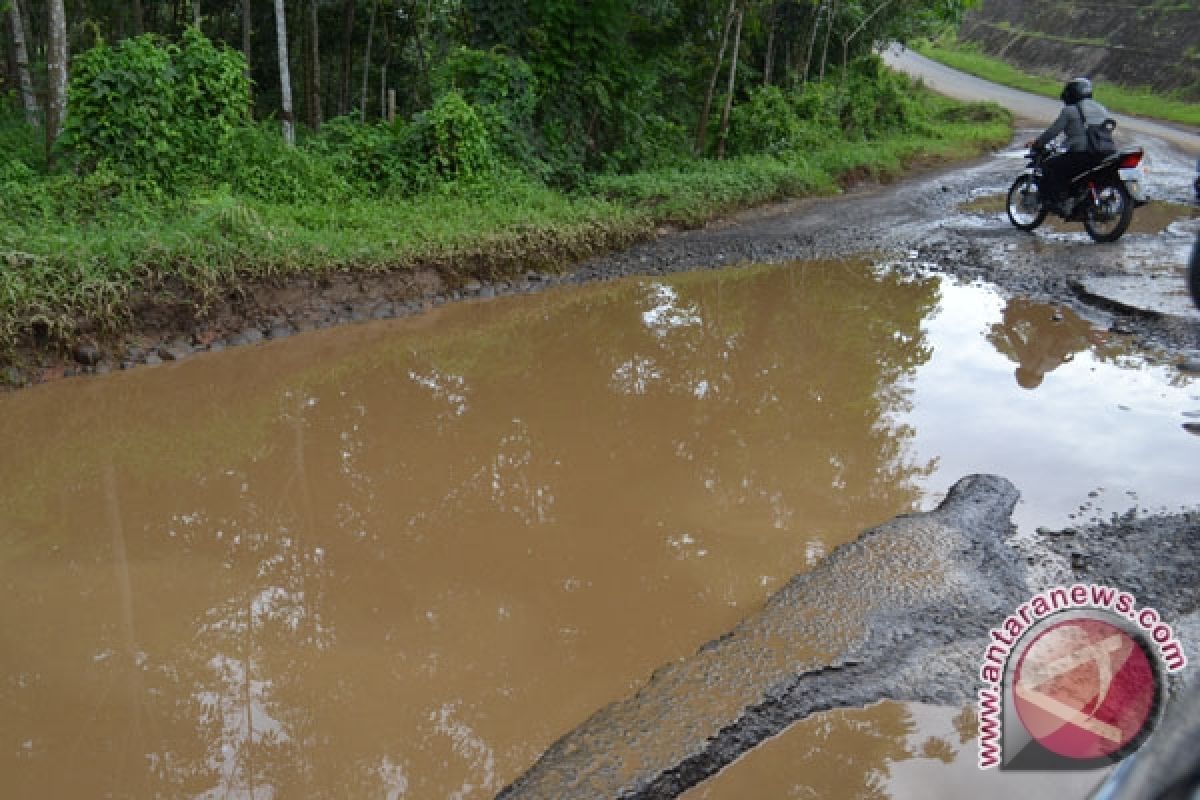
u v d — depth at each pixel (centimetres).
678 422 584
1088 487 458
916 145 2119
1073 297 821
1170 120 3088
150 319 698
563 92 1373
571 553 418
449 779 280
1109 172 1009
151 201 834
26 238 668
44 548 434
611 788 267
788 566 396
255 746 299
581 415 602
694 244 1112
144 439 569
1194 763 132
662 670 319
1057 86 4069
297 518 469
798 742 288
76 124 841
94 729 309
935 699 302
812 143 1855
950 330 760
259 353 713
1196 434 524
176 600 390
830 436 546
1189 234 1070
